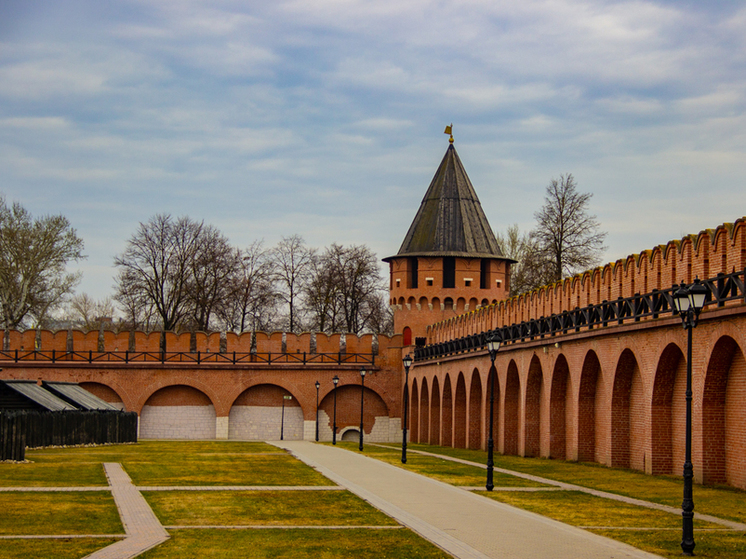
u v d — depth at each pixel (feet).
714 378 96.32
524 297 160.45
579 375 129.49
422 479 113.19
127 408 239.30
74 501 89.10
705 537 69.31
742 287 87.25
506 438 160.86
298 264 314.35
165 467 127.24
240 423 241.96
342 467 130.93
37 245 270.67
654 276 111.24
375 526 77.25
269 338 246.06
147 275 288.10
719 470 97.55
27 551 65.16
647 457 109.60
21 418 127.44
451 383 194.90
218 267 295.89
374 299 323.78
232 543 69.72
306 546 68.59
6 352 242.58
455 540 69.56
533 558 62.64
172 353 242.78
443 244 241.35
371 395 246.47
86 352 243.81
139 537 71.56
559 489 100.53
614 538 69.77
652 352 107.24
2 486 98.48
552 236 217.56
